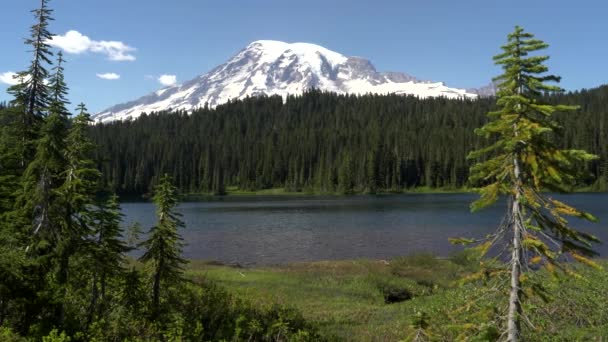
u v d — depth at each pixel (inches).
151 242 565.6
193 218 2987.2
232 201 4928.6
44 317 490.3
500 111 298.8
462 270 1202.6
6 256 452.8
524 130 278.1
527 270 300.4
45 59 700.7
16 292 457.7
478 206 307.7
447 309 641.6
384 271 1223.5
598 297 549.6
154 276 580.1
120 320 511.2
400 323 712.4
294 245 1886.1
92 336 473.4
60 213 539.2
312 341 605.3
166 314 561.6
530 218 293.4
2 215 551.2
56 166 538.0
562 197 3821.4
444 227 2297.0
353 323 751.7
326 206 3821.4
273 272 1221.1
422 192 5723.4
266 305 685.3
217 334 569.0
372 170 5723.4
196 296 644.7
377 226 2410.2
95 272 535.2
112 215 555.2
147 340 494.6
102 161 591.5
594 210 2733.8
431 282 1098.1
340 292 995.9
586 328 503.2
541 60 285.3
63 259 529.7
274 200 4953.3
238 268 1322.6
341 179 5895.7
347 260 1508.4
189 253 1731.1
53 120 547.2
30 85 704.4
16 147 687.1
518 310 304.0
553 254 282.2
